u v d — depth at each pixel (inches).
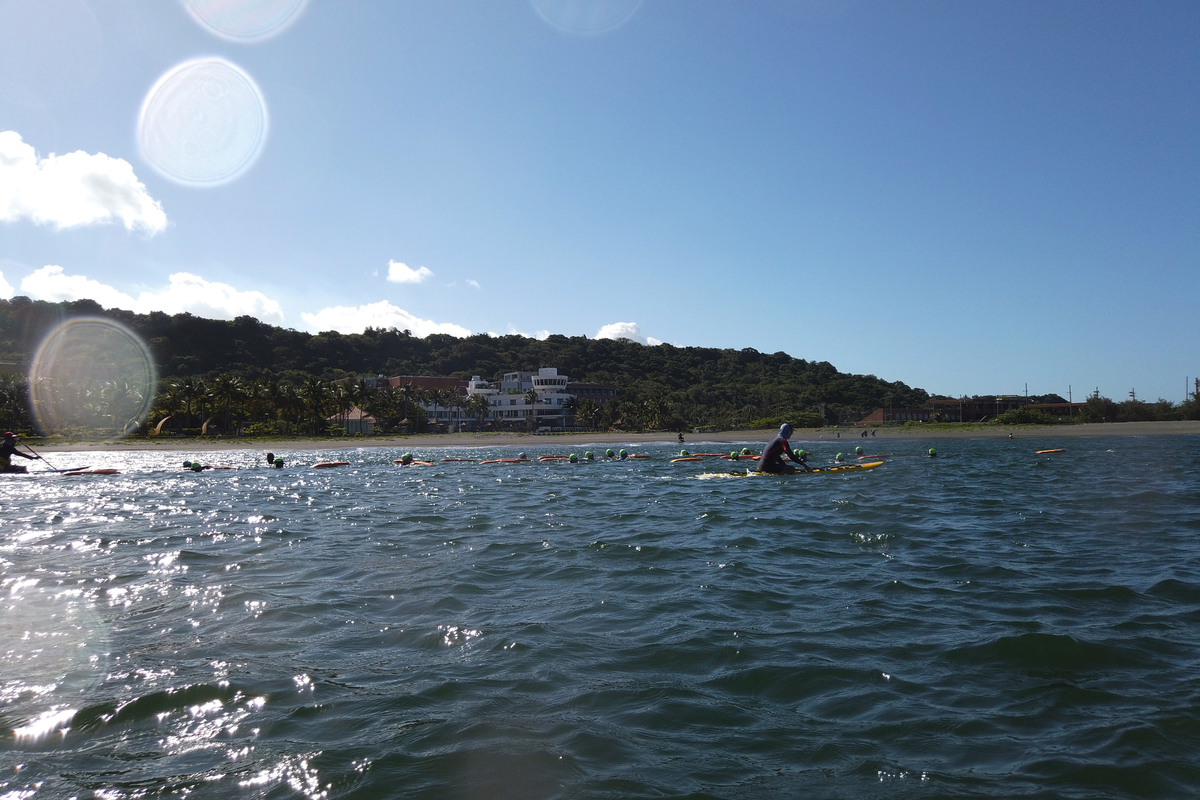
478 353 7810.0
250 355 6333.7
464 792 163.9
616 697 222.2
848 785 167.2
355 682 236.7
